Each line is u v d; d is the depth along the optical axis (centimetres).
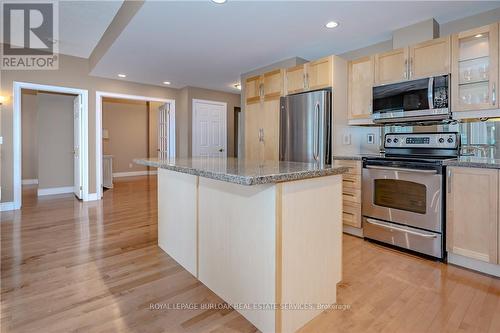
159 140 642
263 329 145
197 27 282
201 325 150
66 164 556
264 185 142
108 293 181
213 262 183
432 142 271
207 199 188
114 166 821
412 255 246
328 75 311
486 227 205
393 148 300
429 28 269
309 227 151
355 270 216
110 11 312
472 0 235
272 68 404
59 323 149
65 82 450
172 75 472
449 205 223
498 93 219
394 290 186
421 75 261
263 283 144
